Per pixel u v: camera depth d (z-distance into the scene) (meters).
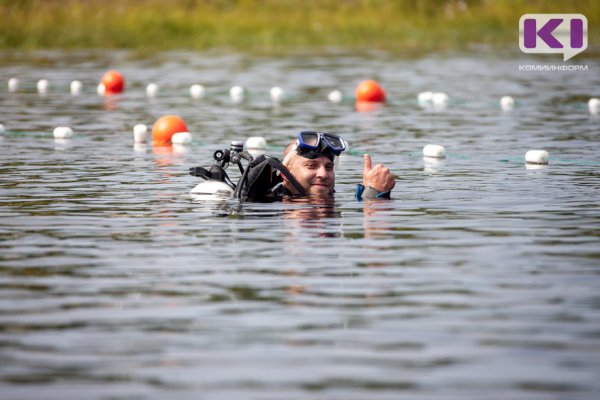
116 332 13.13
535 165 28.86
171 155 31.56
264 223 20.19
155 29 87.31
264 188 23.27
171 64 71.56
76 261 17.02
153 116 43.53
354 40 88.94
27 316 13.84
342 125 40.12
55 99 51.03
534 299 14.48
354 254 17.41
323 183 23.64
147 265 16.69
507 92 53.28
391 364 11.90
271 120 41.84
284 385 11.30
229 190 23.80
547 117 42.44
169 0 97.50
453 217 20.78
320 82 59.25
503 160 29.98
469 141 34.84
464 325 13.30
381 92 50.09
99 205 22.31
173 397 10.98
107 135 37.09
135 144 34.53
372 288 15.17
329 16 94.56
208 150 32.88
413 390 11.12
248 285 15.39
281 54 79.50
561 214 21.05
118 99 51.09
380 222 20.28
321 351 12.37
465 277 15.78
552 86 56.09
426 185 25.20
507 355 12.15
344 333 13.03
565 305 14.16
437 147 30.84
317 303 14.40
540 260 16.88
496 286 15.22
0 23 85.06
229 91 54.75
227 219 20.64
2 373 11.70
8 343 12.73
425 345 12.55
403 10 95.25
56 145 34.00
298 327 13.28
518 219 20.52
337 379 11.47
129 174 27.25
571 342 12.57
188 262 16.89
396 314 13.83
